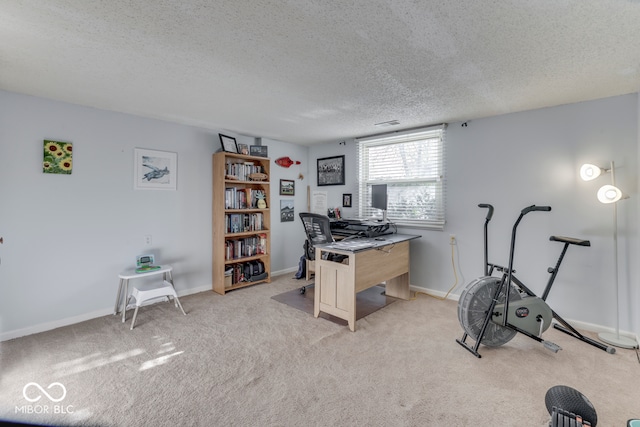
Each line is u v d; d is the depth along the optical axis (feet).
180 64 6.77
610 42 5.71
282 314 10.41
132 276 9.77
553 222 9.71
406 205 13.17
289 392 6.23
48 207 9.10
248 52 6.22
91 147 9.86
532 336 7.82
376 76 7.37
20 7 4.68
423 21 5.09
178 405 5.83
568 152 9.41
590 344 8.23
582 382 6.57
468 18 4.99
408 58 6.44
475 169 11.24
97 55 6.35
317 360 7.45
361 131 13.26
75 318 9.64
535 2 4.56
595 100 8.98
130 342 8.35
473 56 6.33
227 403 5.89
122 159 10.55
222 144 12.82
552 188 9.70
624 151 8.58
